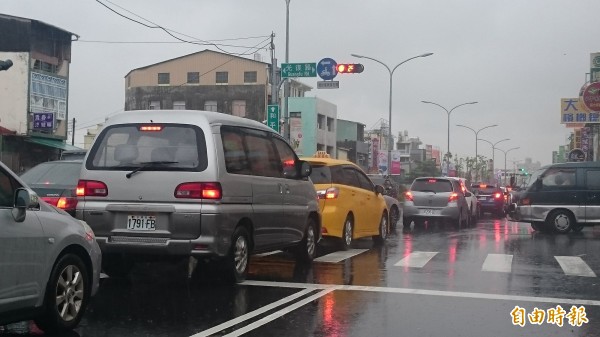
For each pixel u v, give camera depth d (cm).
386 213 1482
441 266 1047
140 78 6003
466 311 701
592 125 4325
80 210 788
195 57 5919
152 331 602
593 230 1928
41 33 3334
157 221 765
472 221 2220
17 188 554
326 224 1197
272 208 904
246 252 855
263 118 5775
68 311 597
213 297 761
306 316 666
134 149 796
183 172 766
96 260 632
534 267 1041
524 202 1780
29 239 537
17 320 536
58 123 3459
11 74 3209
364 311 694
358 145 7375
